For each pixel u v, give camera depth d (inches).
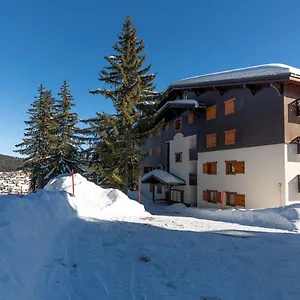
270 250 256.7
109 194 514.0
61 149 1061.8
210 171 788.0
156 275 189.2
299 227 426.3
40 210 246.5
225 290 170.9
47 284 154.9
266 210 516.4
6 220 169.6
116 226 332.8
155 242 269.1
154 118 768.3
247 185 651.5
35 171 1113.4
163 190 1045.8
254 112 645.9
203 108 812.6
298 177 585.6
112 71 773.9
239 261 223.1
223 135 736.3
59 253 207.3
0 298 111.1
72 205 371.6
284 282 184.4
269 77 586.6
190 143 882.8
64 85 1141.1
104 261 208.1
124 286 169.8
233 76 686.5
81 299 149.1
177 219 442.9
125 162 737.6
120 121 754.8
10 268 134.8
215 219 572.7
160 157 1102.4
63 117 1104.8
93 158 785.6
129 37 783.7
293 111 596.4
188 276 189.8
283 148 576.7
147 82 789.2
